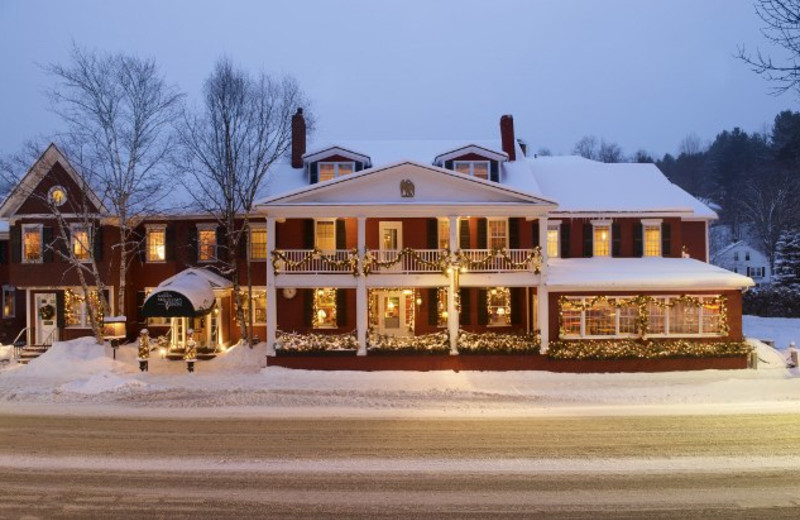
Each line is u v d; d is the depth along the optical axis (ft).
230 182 87.40
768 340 88.79
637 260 89.45
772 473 38.27
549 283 75.92
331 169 88.89
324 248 86.48
